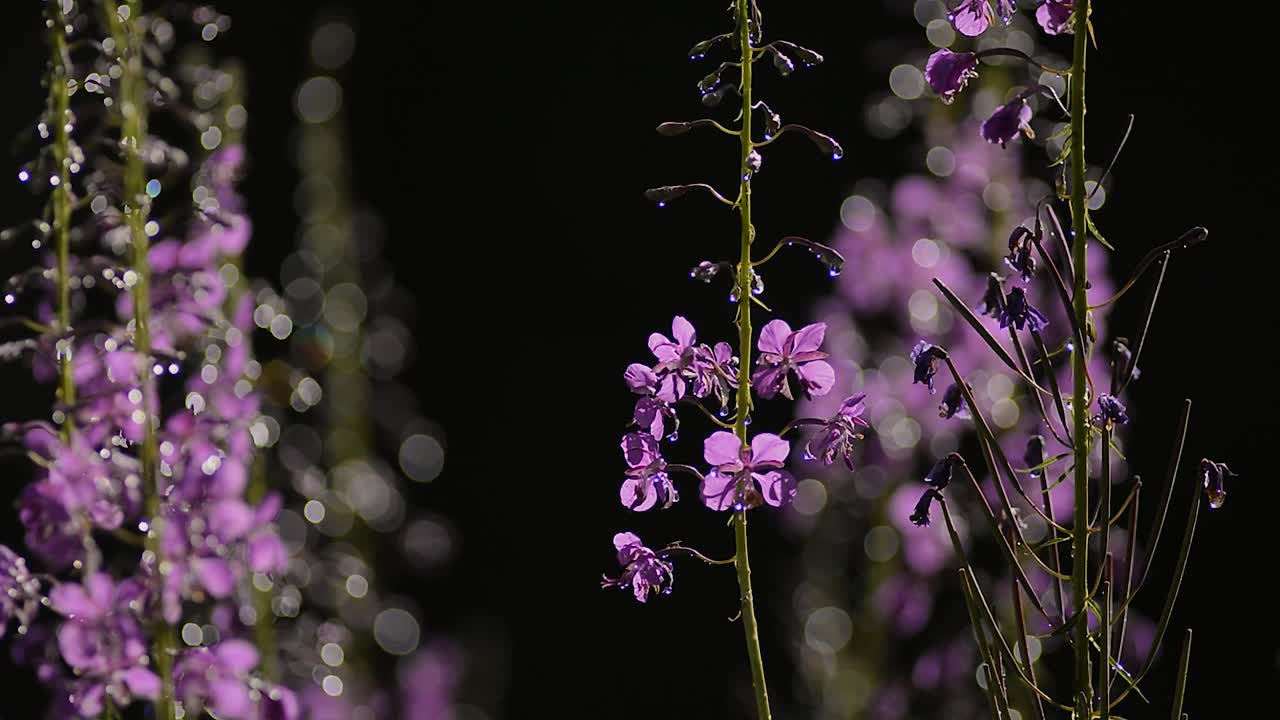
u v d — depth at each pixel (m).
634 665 2.77
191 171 1.48
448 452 3.05
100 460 1.42
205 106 1.48
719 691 2.67
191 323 1.44
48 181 1.43
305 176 1.55
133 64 1.44
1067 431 1.37
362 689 1.45
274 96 2.84
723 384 1.38
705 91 1.38
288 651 1.44
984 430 1.37
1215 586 2.68
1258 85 3.05
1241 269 3.00
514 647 2.78
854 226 1.66
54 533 1.41
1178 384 2.95
